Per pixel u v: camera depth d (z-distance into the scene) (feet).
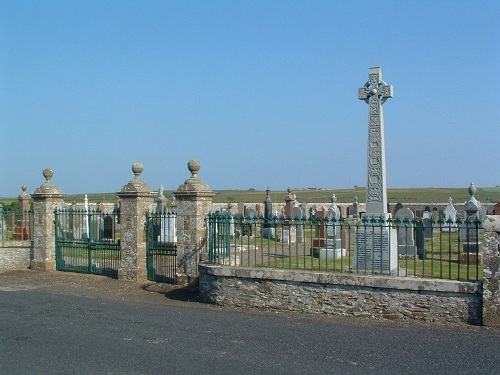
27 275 59.82
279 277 38.91
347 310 36.50
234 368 25.36
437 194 265.95
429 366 25.21
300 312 38.14
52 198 63.67
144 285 51.96
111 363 26.63
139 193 54.90
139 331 32.99
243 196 277.64
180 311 39.29
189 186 50.90
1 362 27.17
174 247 55.67
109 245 60.23
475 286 32.89
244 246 70.54
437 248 66.13
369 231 44.32
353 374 24.23
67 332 33.04
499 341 29.37
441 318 33.91
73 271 61.67
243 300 40.55
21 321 36.42
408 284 34.63
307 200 242.17
